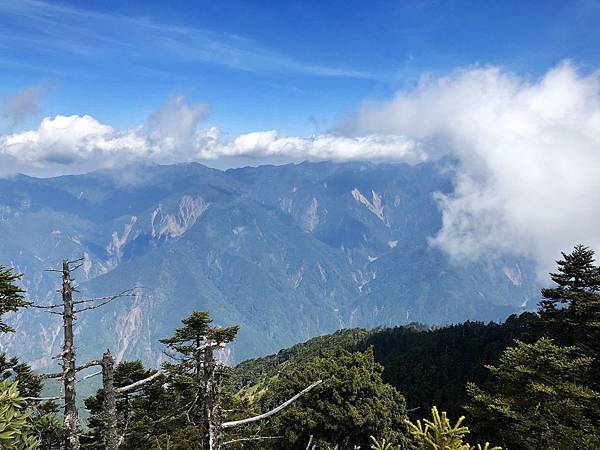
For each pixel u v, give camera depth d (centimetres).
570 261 2717
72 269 992
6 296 1569
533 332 2836
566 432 1565
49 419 1484
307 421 3020
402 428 3250
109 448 799
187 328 2734
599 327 2380
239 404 2345
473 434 1947
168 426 2788
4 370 2084
